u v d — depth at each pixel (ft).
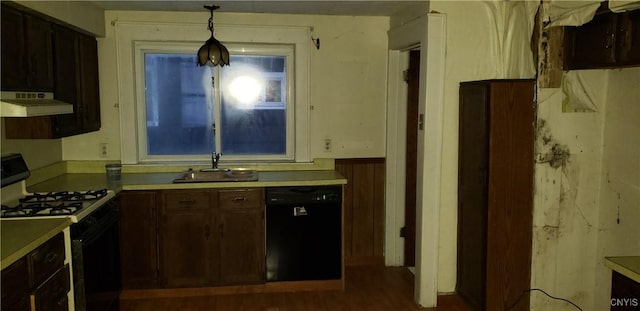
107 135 13.28
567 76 10.40
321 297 12.25
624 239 10.18
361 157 14.15
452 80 11.28
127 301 11.82
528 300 10.70
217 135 13.82
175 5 12.16
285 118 14.08
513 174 10.33
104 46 13.00
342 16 13.60
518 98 10.19
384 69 13.93
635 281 6.74
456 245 11.75
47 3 9.50
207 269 12.01
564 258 10.90
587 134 10.63
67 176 12.75
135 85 13.30
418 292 11.75
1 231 7.67
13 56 8.63
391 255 14.39
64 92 10.81
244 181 11.87
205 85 13.69
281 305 11.78
